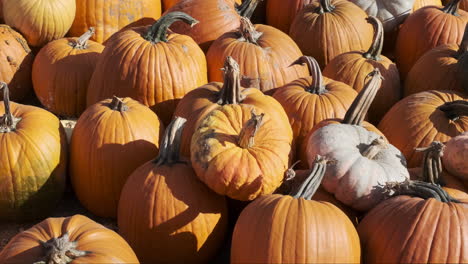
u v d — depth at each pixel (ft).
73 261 4.62
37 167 5.84
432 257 4.92
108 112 5.96
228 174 5.23
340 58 7.20
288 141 5.56
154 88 6.54
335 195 5.55
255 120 5.22
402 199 5.24
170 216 5.39
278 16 8.29
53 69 7.14
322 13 7.67
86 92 7.20
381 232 5.13
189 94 6.33
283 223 4.88
